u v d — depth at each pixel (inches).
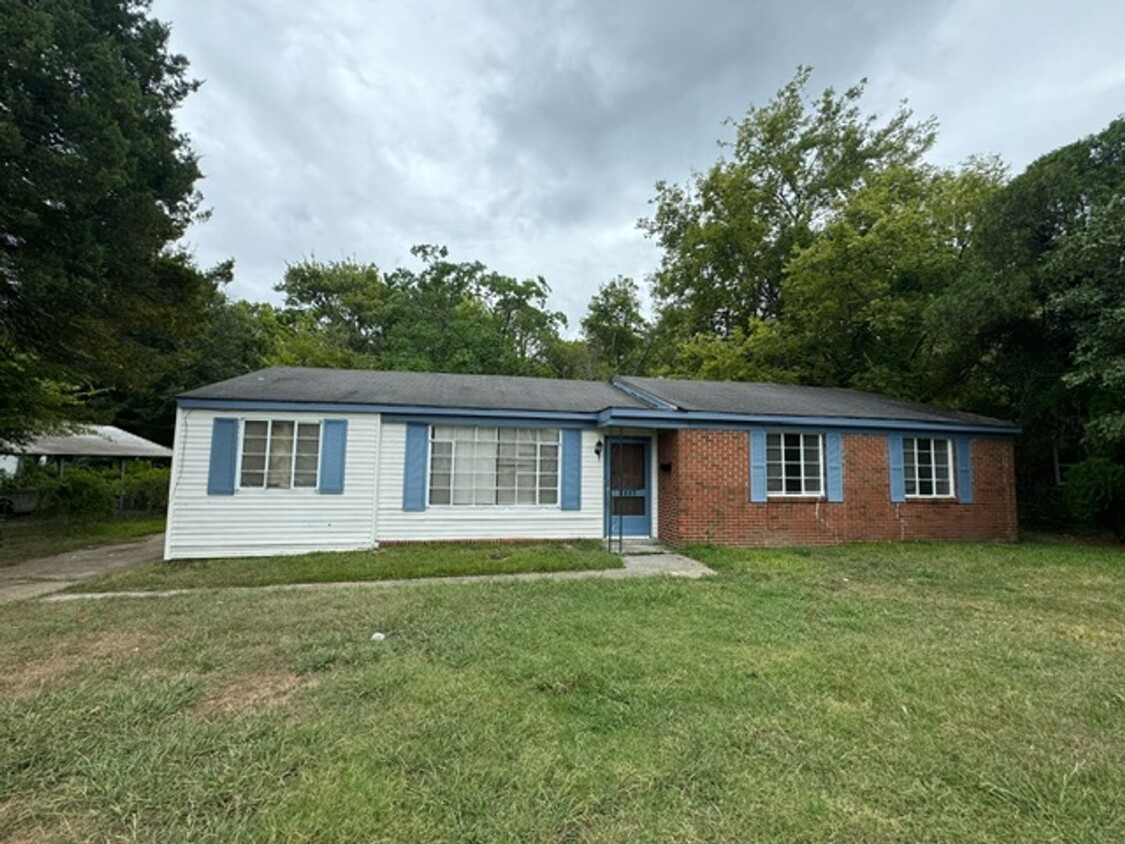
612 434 441.1
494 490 414.0
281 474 375.9
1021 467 585.9
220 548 360.2
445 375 538.3
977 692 144.2
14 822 89.7
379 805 93.7
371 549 381.1
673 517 415.2
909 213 655.8
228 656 167.9
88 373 460.4
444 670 157.0
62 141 314.7
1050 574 313.1
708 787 100.1
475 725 123.2
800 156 873.5
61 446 685.3
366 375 494.3
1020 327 521.7
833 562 348.2
